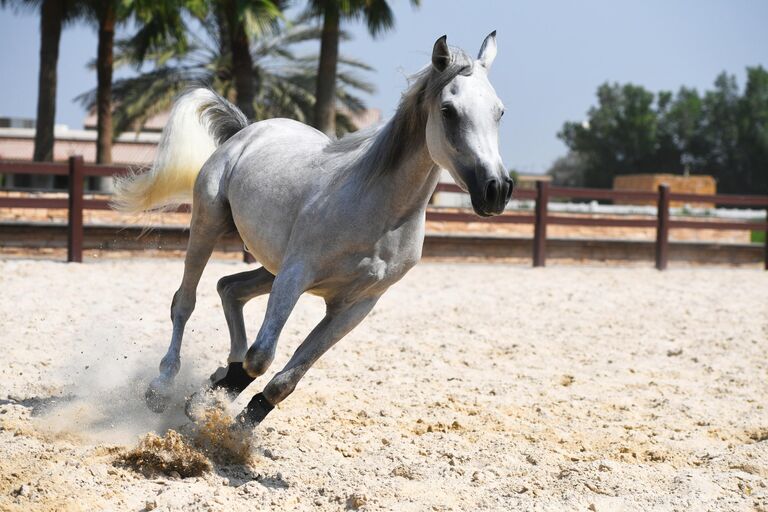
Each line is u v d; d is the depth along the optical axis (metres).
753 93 64.75
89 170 12.38
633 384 6.41
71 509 3.34
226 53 28.12
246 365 3.97
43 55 20.05
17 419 4.60
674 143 67.06
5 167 12.20
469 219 15.25
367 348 7.30
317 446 4.48
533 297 11.02
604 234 17.28
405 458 4.29
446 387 6.02
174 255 13.89
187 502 3.51
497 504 3.62
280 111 32.59
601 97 71.25
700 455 4.59
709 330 8.97
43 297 8.77
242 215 4.58
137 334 7.15
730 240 18.19
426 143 3.92
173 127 5.25
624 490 3.87
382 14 18.66
